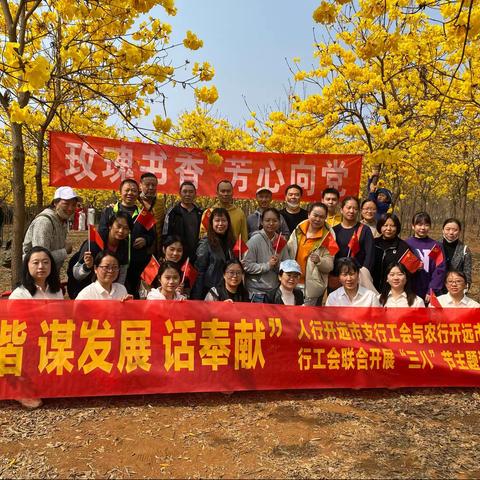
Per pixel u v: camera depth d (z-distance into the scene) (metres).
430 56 7.40
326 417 3.73
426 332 4.44
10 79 4.45
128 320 3.92
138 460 3.04
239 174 6.94
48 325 3.79
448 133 9.72
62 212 4.78
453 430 3.60
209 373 3.97
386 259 5.23
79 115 7.34
